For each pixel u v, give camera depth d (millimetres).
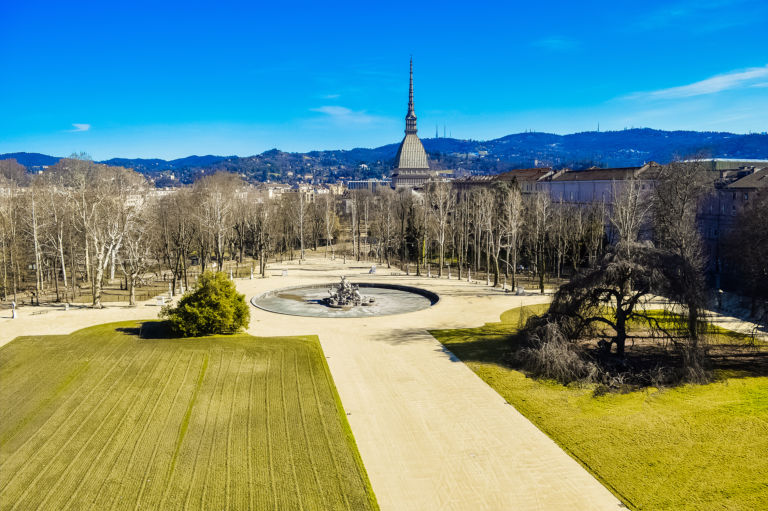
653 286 55438
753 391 51188
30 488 34875
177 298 100750
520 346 62031
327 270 142000
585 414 46375
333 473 37031
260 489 35031
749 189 108438
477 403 49000
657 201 114750
